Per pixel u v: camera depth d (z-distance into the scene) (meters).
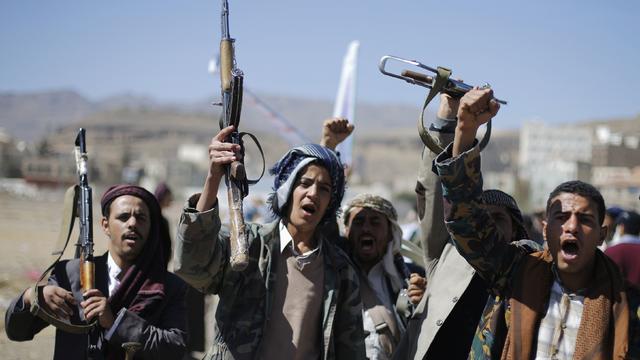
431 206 4.96
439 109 4.76
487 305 3.96
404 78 4.14
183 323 4.80
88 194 4.85
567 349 3.64
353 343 4.43
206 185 3.99
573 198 3.71
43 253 22.45
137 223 4.80
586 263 3.72
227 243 4.29
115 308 4.66
